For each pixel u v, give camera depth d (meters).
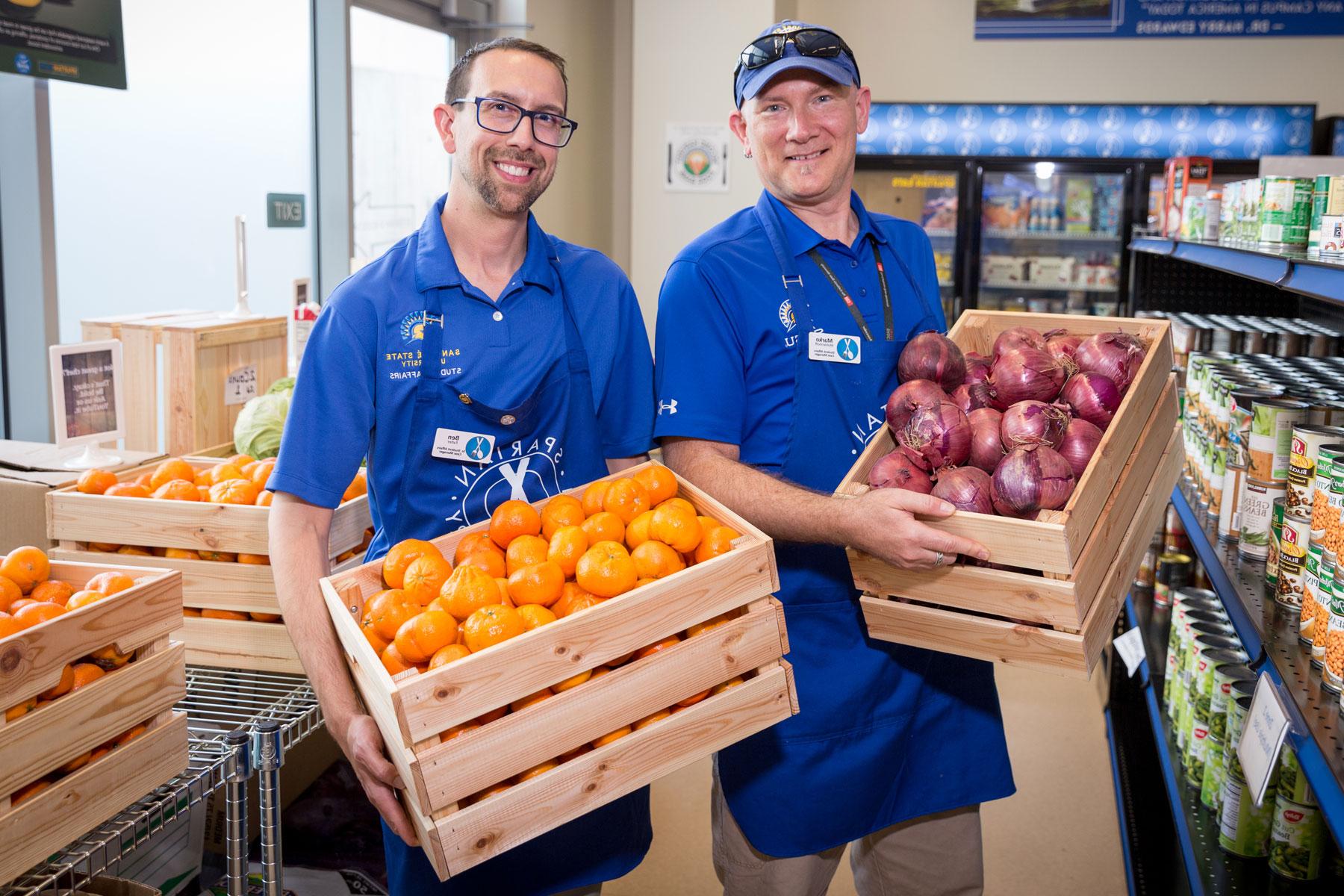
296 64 4.06
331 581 1.59
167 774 1.57
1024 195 6.60
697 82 5.75
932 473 1.68
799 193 1.95
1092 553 1.56
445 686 1.30
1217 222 3.32
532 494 1.81
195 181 3.51
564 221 5.66
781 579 1.92
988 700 2.07
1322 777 1.35
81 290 3.04
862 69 6.86
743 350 1.95
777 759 1.92
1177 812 2.50
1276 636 1.79
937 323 2.11
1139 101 6.65
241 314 2.99
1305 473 1.83
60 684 1.42
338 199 4.25
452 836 1.35
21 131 2.67
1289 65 6.49
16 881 1.37
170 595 1.59
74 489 2.12
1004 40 6.71
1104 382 1.69
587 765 1.43
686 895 2.85
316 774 2.92
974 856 2.11
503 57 1.65
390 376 1.72
